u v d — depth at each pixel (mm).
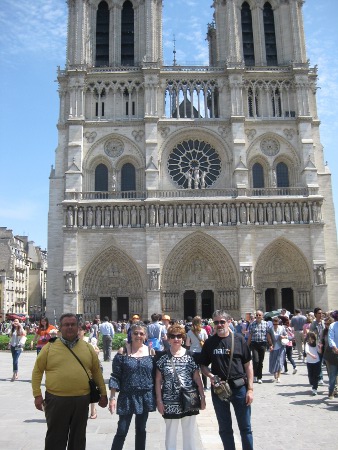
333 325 25109
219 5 90625
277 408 23781
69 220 78938
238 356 15219
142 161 83375
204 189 81188
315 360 27234
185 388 14281
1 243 138875
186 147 85812
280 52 90125
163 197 80812
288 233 79812
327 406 24109
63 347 13406
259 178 85625
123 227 79125
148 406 14680
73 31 88562
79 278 77875
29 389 30484
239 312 77000
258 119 85125
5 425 20344
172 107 86438
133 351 15383
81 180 81188
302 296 79375
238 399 14859
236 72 85312
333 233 82375
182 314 79875
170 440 14320
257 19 91062
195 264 80938
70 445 13062
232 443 14617
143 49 88688
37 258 167000
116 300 79438
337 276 80875
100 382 13820
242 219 79500
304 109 85188
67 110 85812
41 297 161500
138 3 90938
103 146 84125
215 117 87688
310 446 16922
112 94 86188
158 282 76875
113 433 19062
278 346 32781
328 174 84688
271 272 80625
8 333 76000
